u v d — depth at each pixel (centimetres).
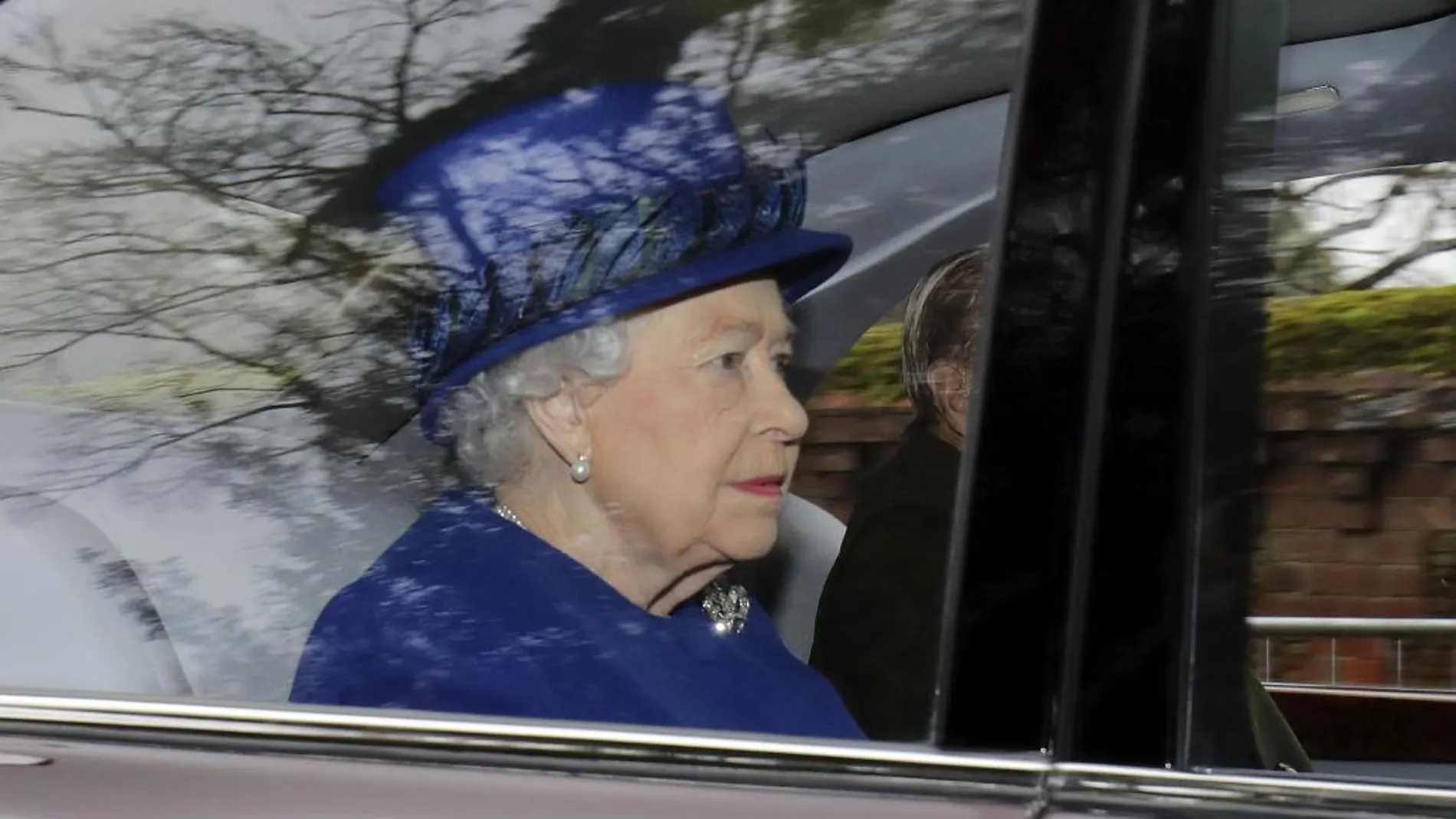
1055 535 585
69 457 698
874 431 634
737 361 668
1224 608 606
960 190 661
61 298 700
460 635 660
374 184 688
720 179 675
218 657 671
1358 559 655
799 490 650
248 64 677
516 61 668
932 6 655
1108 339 584
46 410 702
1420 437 660
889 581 612
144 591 682
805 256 663
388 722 644
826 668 627
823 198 673
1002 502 589
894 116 672
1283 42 664
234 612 677
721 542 659
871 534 620
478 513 679
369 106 682
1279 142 637
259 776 629
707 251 673
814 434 649
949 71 662
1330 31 760
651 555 664
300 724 649
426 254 683
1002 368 590
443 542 675
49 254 697
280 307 689
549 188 677
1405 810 582
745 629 649
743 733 622
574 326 668
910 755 600
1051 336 588
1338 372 652
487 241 677
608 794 609
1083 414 584
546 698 648
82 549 689
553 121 676
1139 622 579
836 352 659
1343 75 755
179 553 688
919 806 588
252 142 680
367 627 666
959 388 612
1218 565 601
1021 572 588
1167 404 580
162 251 696
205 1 666
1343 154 741
